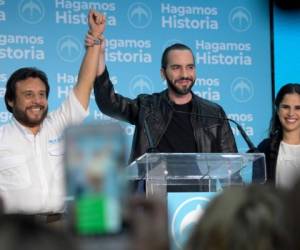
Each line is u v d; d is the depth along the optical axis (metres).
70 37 6.44
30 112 4.45
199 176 3.62
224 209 1.34
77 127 1.19
